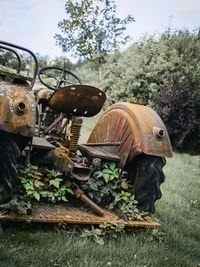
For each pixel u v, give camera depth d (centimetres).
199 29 1712
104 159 371
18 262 247
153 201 359
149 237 339
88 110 371
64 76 432
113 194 359
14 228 299
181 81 1184
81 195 341
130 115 370
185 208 495
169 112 1105
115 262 276
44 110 427
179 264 301
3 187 291
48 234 302
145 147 338
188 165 916
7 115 279
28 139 301
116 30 1902
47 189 340
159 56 1518
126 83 1566
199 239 381
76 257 275
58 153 355
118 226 324
